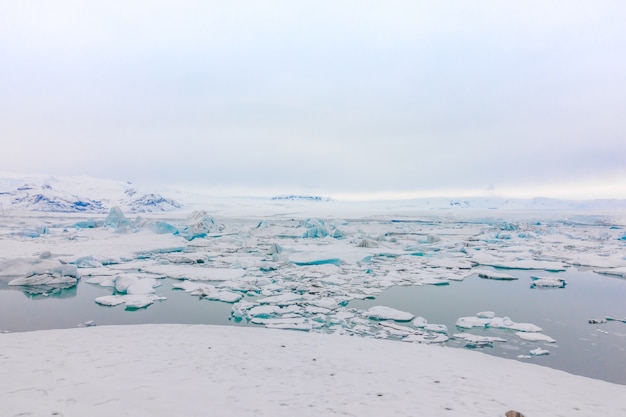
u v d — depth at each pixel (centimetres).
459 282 2236
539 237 4706
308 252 3000
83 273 2311
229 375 655
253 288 1952
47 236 4306
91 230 4622
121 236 4231
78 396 509
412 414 525
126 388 550
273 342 960
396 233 5397
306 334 1099
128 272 2389
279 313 1516
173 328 1088
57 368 627
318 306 1628
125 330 1038
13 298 1777
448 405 570
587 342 1224
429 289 2041
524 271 2633
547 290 2036
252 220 9875
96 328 1071
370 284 2120
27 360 669
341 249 3362
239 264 2656
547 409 588
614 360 1063
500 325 1375
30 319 1426
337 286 2064
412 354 924
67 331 1011
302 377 674
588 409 602
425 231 5825
